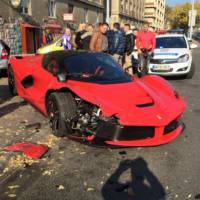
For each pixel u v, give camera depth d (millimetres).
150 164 4156
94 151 4535
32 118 6035
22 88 6523
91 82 4992
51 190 3502
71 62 5504
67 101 4746
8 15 16969
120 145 4305
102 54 5996
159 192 3492
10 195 3398
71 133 4699
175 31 25266
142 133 4371
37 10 20016
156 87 5324
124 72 5617
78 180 3727
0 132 5262
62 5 23531
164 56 10586
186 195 3438
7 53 10742
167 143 4836
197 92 8711
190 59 10734
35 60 6527
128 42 10742
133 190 3525
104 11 33406
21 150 4496
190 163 4199
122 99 4570
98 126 4285
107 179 3760
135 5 48000
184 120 6043
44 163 4141
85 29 10133
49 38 20875
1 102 7199
